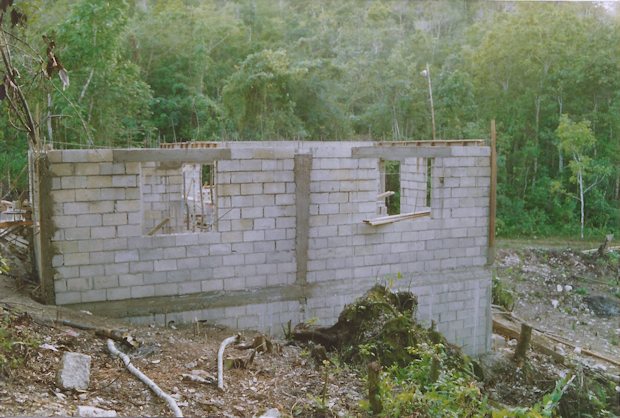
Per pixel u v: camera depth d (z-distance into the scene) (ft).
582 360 43.65
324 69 87.71
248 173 31.89
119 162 29.17
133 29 85.35
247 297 32.50
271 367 24.54
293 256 33.47
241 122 82.84
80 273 29.09
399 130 92.02
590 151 90.48
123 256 29.76
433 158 36.94
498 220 85.71
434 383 22.04
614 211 87.61
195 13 96.07
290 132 82.23
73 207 28.68
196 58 87.40
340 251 34.63
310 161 33.22
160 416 18.22
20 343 19.98
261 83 81.46
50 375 19.57
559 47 89.30
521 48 90.02
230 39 99.19
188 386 21.20
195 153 30.63
